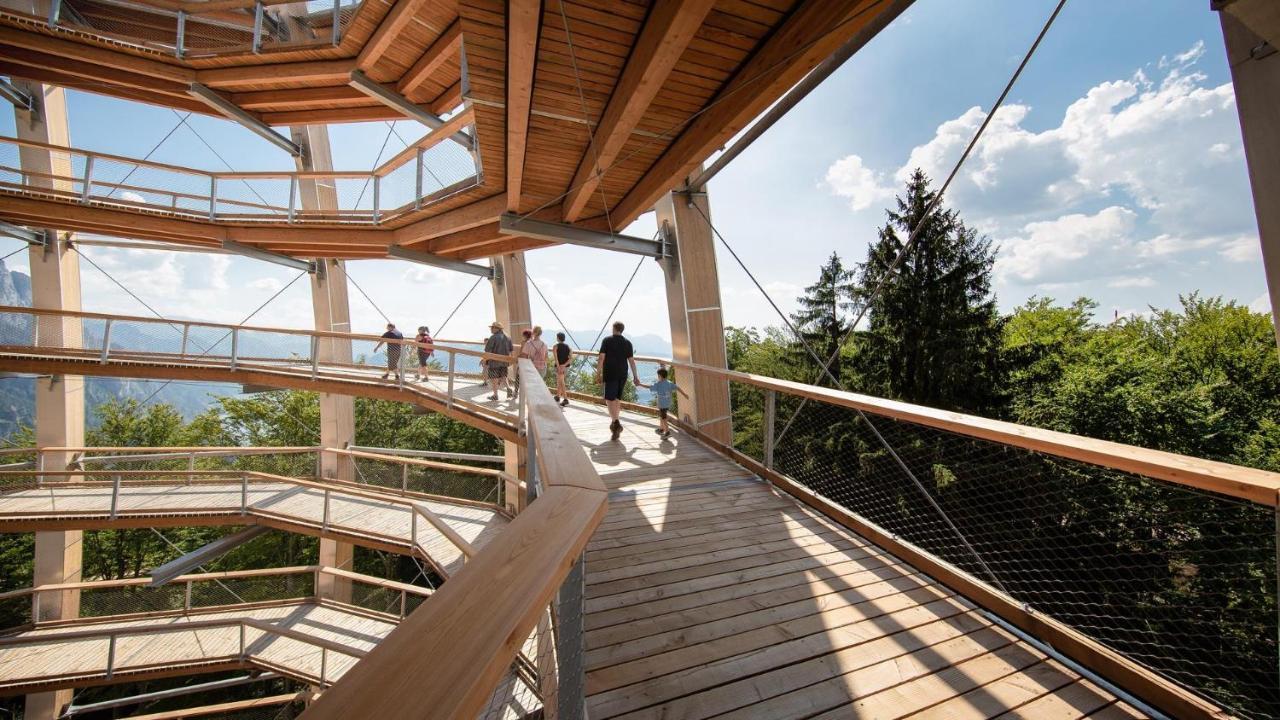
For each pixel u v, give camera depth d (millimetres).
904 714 2082
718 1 3436
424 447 25969
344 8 10625
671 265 7898
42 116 12438
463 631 641
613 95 4789
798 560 3438
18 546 19969
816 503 4367
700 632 2633
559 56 4234
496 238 9828
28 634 10469
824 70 4301
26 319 10945
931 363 18375
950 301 18969
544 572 807
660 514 4312
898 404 3385
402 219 10477
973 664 2377
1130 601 7891
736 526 4035
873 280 22047
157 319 11031
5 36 9953
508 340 11031
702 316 7855
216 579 11492
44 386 12508
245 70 11008
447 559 9391
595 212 7613
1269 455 14367
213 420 26797
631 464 5938
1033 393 17141
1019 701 2148
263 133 13078
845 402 3912
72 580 11828
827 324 25266
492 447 26219
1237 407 16578
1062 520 9875
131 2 10367
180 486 12203
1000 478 11672
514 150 5488
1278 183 1812
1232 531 7109
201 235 11438
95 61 10453
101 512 10531
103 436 25078
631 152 5699
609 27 3869
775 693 2199
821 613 2797
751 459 5637
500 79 4477
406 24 9172
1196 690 2025
